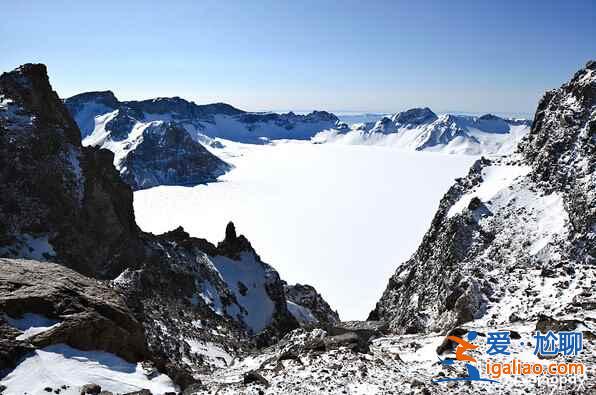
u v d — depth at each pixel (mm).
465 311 64688
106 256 95625
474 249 92438
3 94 99312
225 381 41312
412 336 60531
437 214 118750
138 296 80438
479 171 122812
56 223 88312
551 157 101062
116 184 112750
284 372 31625
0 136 91000
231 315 107000
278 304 119688
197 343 74938
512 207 97438
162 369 32781
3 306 29594
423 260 113938
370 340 59188
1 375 26625
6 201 84562
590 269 65125
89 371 28609
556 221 87062
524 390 25891
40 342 28688
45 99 105562
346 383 27828
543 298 60750
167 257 109562
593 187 83000
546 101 122500
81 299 32844
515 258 83875
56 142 99875
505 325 47031
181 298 97188
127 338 32312
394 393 25750
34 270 34594
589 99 101188
